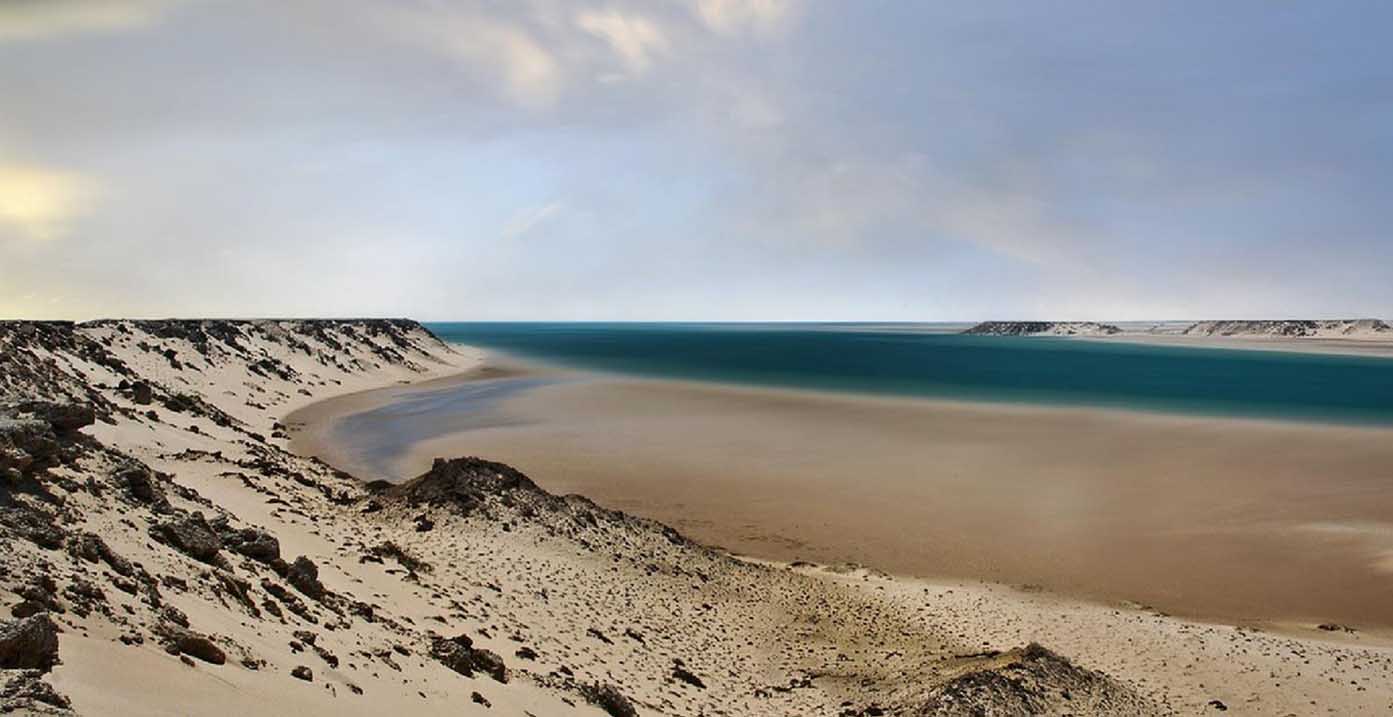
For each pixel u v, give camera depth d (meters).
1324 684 20.05
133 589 10.92
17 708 5.93
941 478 43.78
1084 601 26.97
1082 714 16.59
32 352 38.12
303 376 77.88
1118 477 44.34
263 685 9.47
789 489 41.06
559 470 44.53
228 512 20.83
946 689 16.75
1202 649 22.17
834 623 23.84
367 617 15.75
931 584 28.17
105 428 28.78
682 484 41.84
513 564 23.91
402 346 115.06
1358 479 44.19
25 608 8.42
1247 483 43.16
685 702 16.92
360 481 34.88
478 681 13.89
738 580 27.27
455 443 51.81
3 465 13.14
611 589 23.92
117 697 7.33
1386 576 29.56
